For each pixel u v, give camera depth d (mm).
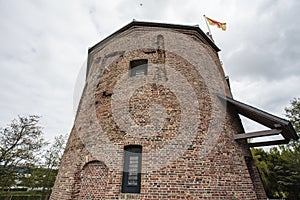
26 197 18891
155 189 5609
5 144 12492
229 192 6070
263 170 15242
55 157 19266
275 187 14703
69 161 7578
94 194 6273
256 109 7008
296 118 19547
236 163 6812
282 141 8258
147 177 5766
